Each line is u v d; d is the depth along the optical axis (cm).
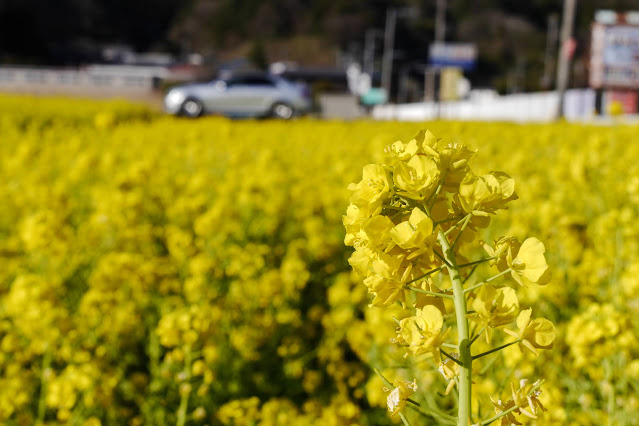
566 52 2302
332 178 879
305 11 12788
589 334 280
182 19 13050
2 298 464
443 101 5150
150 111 2367
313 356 474
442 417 144
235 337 433
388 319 362
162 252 652
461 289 140
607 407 282
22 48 9262
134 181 646
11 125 1634
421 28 11256
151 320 449
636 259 411
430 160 139
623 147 985
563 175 642
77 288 531
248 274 512
